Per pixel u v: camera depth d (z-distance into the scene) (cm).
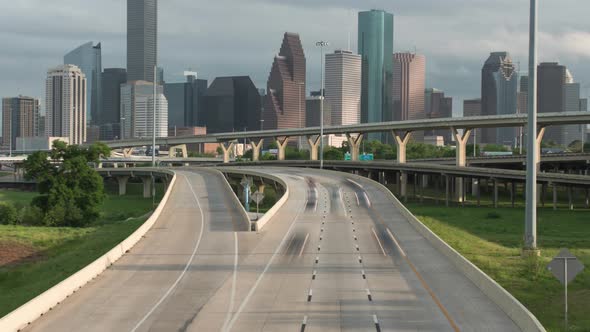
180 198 11425
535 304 4572
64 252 8250
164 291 4634
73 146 12388
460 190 17838
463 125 19162
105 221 12462
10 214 11800
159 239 7138
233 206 10281
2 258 8044
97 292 4631
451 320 3753
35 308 3938
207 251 6356
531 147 6138
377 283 4825
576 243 8425
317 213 9500
